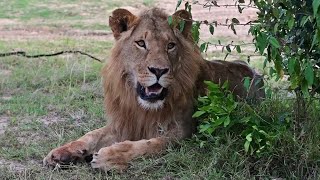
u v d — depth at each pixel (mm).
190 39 8375
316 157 7352
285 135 7422
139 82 7992
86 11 23531
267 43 6797
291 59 6645
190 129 8414
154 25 8078
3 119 10352
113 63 8367
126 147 7824
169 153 7844
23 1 25141
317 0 5637
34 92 11805
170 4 24578
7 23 21203
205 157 7770
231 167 7500
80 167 7824
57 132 9414
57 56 15422
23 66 14031
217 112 7699
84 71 12688
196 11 22875
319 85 7383
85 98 11547
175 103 8258
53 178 7551
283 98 8734
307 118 7793
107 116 8672
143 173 7574
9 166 8016
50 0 25406
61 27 20734
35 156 8453
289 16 6746
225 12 22656
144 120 8336
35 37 18875
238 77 9406
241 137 7754
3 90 12234
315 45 6984
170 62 7992
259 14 7285
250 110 7664
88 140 8281
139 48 8023
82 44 17641
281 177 7445
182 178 7336
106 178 7484
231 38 18766
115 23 8336
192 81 8352
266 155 7441
